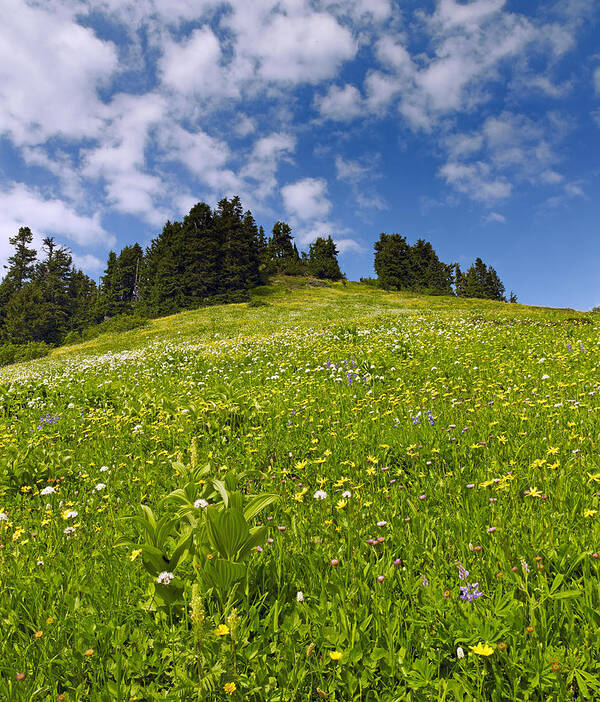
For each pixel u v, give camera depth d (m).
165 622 2.35
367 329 19.73
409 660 1.99
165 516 3.08
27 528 3.99
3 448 7.01
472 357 11.09
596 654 1.89
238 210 89.06
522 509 3.19
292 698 1.85
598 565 2.39
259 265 89.44
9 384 16.23
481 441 4.86
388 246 109.06
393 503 3.61
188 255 77.12
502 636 1.97
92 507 4.35
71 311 92.31
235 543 2.48
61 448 6.87
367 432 5.69
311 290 85.38
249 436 6.13
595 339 12.48
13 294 87.62
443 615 2.17
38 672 2.14
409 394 7.53
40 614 2.54
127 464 5.63
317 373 11.04
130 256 96.81
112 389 11.80
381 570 2.60
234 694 1.83
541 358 9.82
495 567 2.51
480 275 132.12
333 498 3.89
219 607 2.38
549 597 2.15
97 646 2.28
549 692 1.79
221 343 23.62
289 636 2.18
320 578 2.56
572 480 3.54
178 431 6.70
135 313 77.06
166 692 1.98
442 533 3.04
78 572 2.95
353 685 1.89
